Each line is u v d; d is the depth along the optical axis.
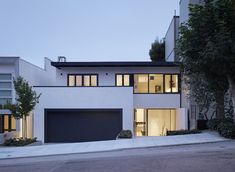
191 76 20.16
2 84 24.70
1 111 24.19
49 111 24.05
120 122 24.00
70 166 10.69
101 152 14.60
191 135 18.77
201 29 15.41
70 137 24.09
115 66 25.95
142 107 25.91
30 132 24.62
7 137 21.59
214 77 16.67
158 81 26.08
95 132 24.08
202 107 21.20
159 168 9.55
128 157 12.20
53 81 33.84
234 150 12.84
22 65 25.22
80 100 24.09
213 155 11.59
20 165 11.55
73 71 26.16
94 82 26.16
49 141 24.03
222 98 20.34
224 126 17.25
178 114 25.66
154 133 26.81
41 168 10.55
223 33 14.56
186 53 16.31
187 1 24.45
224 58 14.63
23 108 21.16
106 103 24.06
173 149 14.27
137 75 26.17
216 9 15.23
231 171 8.78
